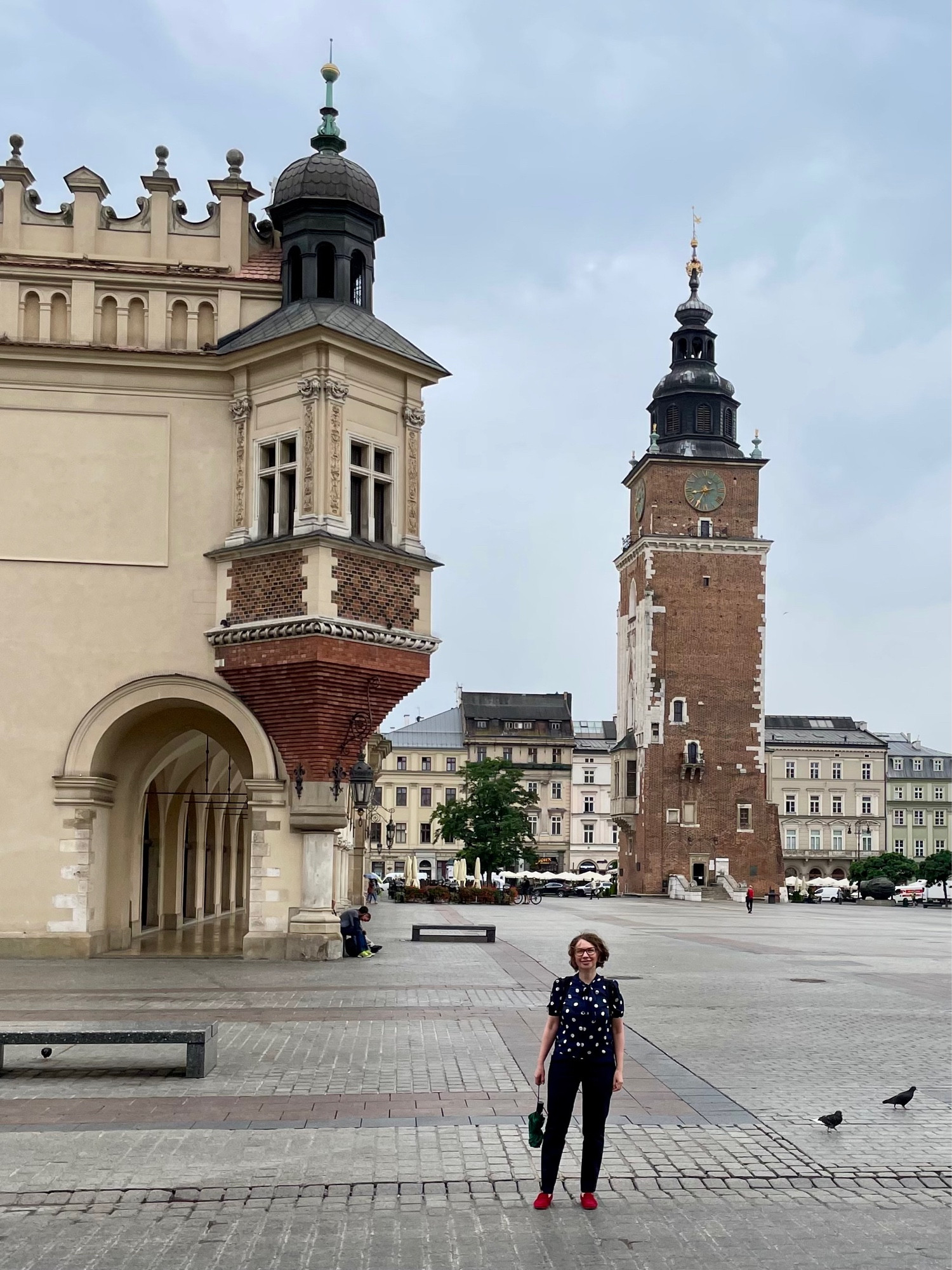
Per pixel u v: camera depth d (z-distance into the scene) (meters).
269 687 25.09
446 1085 12.26
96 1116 10.95
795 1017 17.95
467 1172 9.34
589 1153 8.57
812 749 130.62
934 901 88.50
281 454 25.72
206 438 26.61
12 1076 12.68
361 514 26.06
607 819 129.12
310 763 25.05
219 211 27.52
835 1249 7.81
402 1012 17.42
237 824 46.88
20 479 26.25
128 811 27.42
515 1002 18.59
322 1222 8.25
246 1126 10.59
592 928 41.09
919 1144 10.30
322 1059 13.65
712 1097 12.09
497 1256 7.65
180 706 26.53
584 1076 8.61
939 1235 8.09
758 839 93.25
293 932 24.88
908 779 134.25
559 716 131.00
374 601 25.58
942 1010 18.94
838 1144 10.30
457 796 126.50
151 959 25.06
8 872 25.38
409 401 26.89
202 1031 12.62
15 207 26.91
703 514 96.31
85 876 25.47
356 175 27.73
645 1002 19.52
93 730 25.70
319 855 25.17
